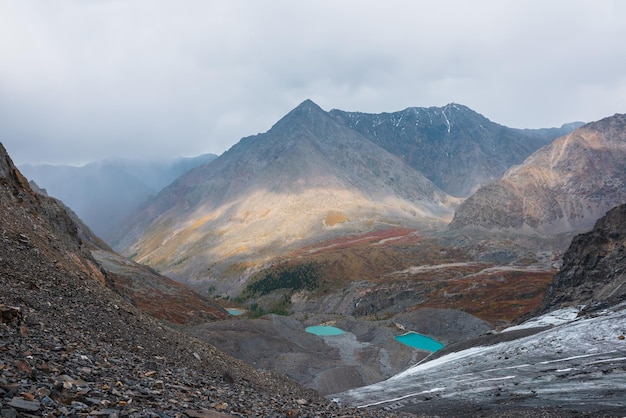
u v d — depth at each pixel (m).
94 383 13.98
